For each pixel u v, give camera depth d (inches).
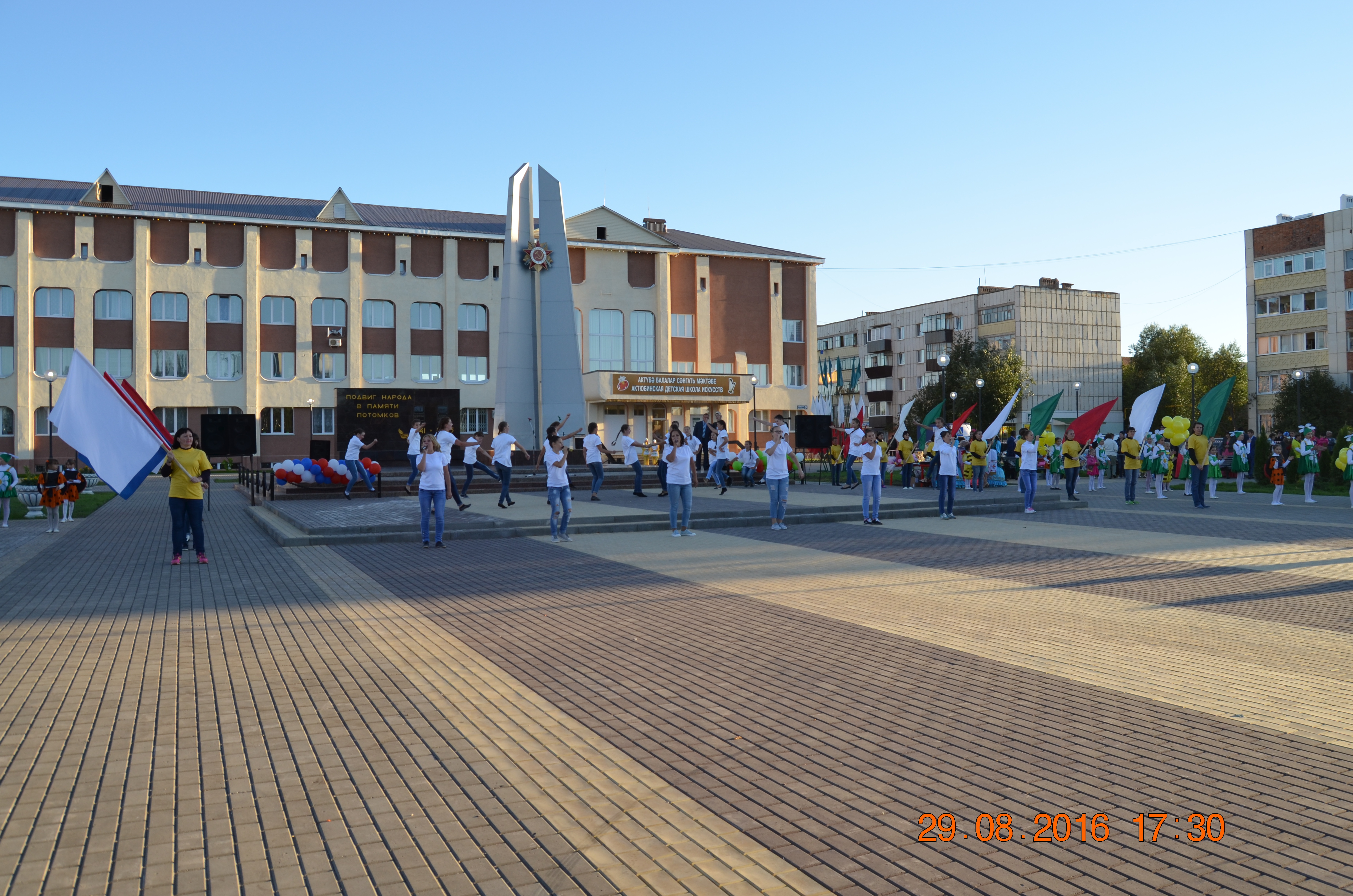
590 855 144.3
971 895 131.0
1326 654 273.3
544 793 170.2
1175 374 2758.4
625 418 2025.1
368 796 168.6
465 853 144.9
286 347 1946.4
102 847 146.8
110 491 1202.0
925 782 174.2
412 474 895.7
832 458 1123.3
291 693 238.4
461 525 596.4
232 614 343.9
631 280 2159.2
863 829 153.5
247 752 192.9
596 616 340.2
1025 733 202.8
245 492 1059.3
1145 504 859.4
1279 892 130.6
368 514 657.0
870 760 186.9
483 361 2070.6
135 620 333.1
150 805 163.9
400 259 2006.6
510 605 361.4
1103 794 167.2
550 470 569.3
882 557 494.3
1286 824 153.6
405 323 2007.9
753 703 228.2
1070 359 2878.9
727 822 156.5
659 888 133.9
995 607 351.9
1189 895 130.3
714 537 589.6
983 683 245.0
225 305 1915.6
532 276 1154.0
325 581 419.5
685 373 2094.0
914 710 221.5
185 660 274.5
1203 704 223.9
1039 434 1026.7
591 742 199.2
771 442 637.3
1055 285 2866.6
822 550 526.9
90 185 1966.0
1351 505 818.2
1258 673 252.2
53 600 373.4
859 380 3472.0
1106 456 1368.1
